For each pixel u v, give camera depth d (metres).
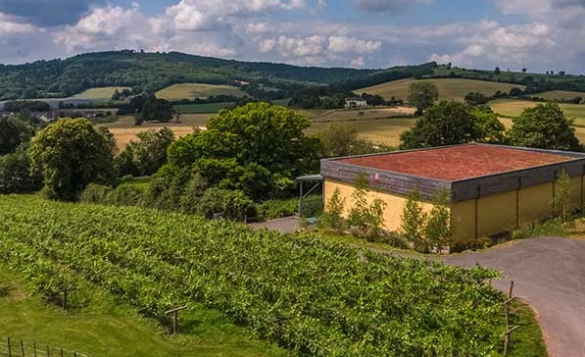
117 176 67.00
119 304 21.33
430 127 56.28
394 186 31.17
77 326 19.62
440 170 33.62
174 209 43.94
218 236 29.14
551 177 34.03
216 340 18.20
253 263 23.80
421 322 17.94
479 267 21.16
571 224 31.11
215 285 21.34
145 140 76.19
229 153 48.56
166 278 22.61
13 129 85.62
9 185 67.19
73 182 57.06
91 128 57.78
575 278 22.34
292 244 26.81
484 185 29.50
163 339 18.48
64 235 30.58
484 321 17.72
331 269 22.77
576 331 17.48
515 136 54.88
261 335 18.23
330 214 33.84
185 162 48.91
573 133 54.22
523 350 16.27
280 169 48.69
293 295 19.91
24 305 21.56
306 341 16.64
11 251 27.25
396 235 30.06
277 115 49.16
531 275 22.86
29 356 17.25
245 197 42.72
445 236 27.50
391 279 20.59
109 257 25.91
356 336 17.39
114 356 17.34
